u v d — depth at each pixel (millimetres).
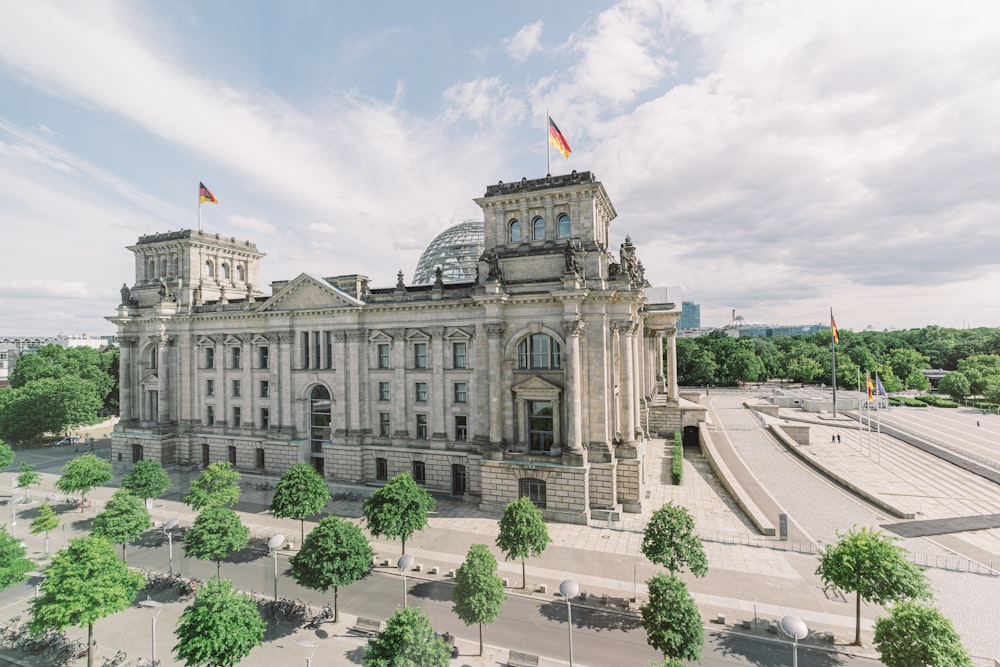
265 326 76312
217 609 28672
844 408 135250
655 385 109562
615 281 59781
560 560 46000
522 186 61250
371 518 44438
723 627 34875
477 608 31438
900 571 30547
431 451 65188
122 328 83688
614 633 34938
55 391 104188
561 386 58469
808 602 37969
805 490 64062
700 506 59062
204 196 84688
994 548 46906
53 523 49719
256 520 58656
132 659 33250
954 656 25219
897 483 66312
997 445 94250
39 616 31000
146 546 51500
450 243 104125
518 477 58031
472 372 63594
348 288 70625
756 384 194625
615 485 57156
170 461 81375
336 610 37094
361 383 69188
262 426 77188
